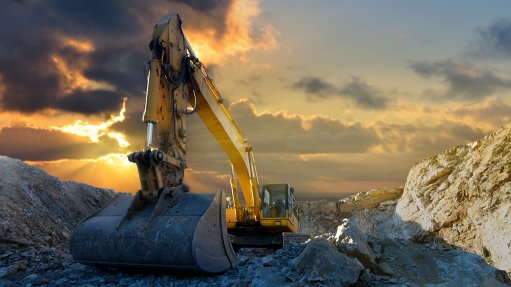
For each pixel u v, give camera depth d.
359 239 7.93
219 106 10.96
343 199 30.62
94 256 7.16
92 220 7.49
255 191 13.42
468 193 17.89
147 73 8.17
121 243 6.89
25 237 10.20
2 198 11.10
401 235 21.88
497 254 13.98
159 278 7.00
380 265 7.56
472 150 21.05
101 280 7.07
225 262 7.57
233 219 13.65
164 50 8.40
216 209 7.60
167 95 8.45
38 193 13.15
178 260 6.60
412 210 22.83
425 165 24.39
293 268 7.02
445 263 8.02
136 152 7.33
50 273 7.94
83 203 15.05
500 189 15.83
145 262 6.83
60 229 11.98
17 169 13.31
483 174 17.45
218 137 11.49
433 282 7.32
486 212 15.58
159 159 7.23
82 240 7.20
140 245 6.77
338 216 29.48
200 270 6.66
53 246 10.90
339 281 6.48
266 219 13.17
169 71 8.35
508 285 7.60
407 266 7.83
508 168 16.28
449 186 20.41
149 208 7.35
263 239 13.59
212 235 7.27
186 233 6.65
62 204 13.74
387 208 27.86
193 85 9.28
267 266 7.56
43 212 12.10
